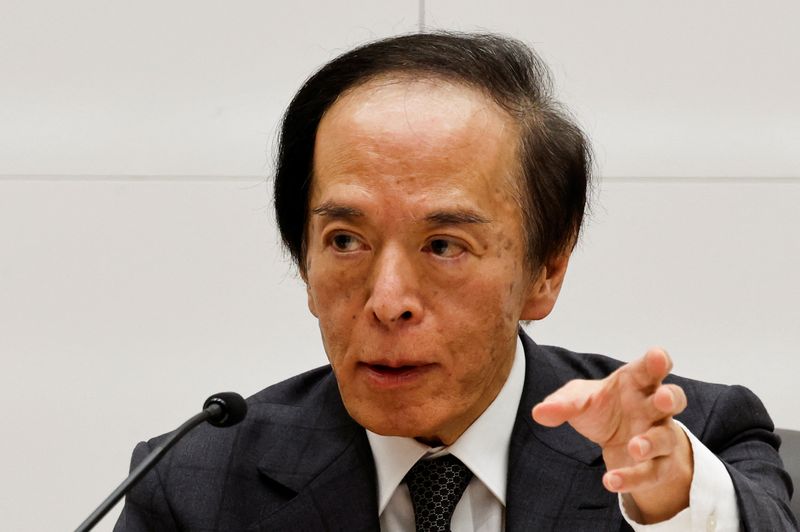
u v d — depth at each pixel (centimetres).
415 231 352
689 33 747
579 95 746
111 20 755
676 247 739
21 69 755
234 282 747
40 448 742
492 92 373
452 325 356
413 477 407
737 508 342
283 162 398
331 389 450
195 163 751
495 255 363
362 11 755
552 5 751
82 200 750
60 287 746
